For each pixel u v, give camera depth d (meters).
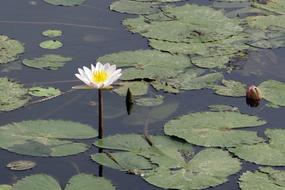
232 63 7.66
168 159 5.77
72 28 8.63
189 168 5.64
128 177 5.59
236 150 5.89
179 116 6.45
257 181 5.48
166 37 8.20
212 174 5.56
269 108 6.76
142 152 5.90
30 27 8.63
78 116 6.59
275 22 8.76
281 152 5.89
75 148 5.91
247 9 9.20
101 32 8.50
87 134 6.13
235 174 5.63
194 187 5.39
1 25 8.67
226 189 5.44
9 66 7.53
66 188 5.35
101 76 6.14
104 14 9.04
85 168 5.75
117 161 5.79
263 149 5.92
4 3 9.44
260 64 7.68
